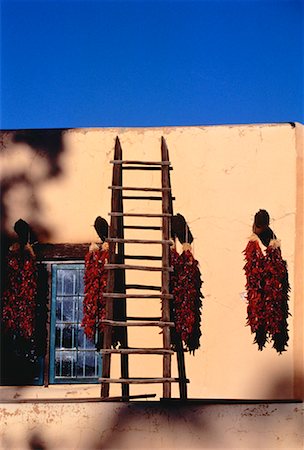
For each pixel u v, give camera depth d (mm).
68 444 7230
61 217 9297
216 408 7281
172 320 8797
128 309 9031
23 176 9414
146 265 9094
